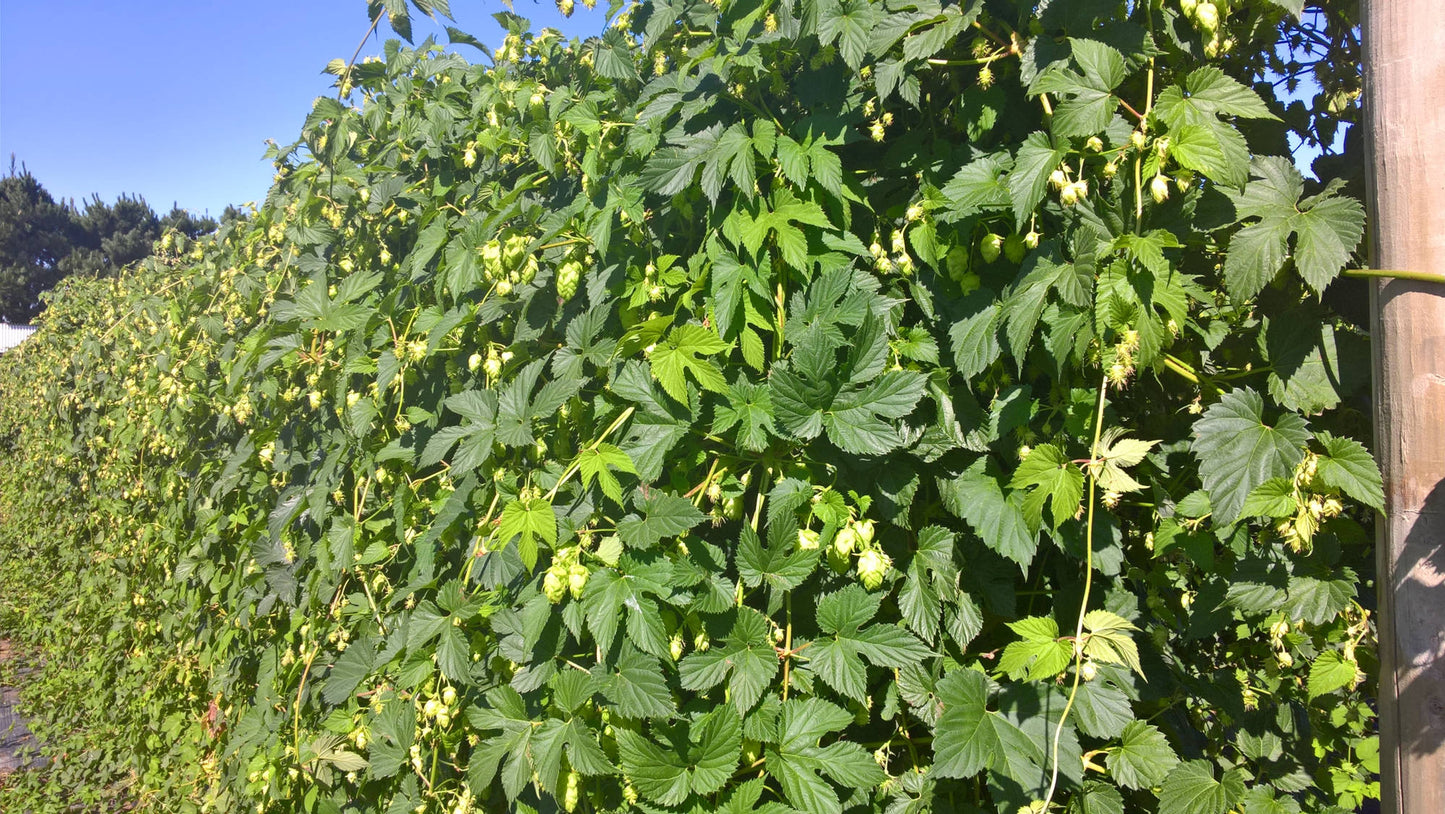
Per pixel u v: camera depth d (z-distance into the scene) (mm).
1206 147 1439
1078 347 1558
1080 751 1646
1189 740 2074
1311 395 1620
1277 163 1572
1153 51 1564
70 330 7801
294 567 3344
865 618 1696
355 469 2986
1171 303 1501
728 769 1666
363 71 3379
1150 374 1917
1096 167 1615
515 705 2029
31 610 7570
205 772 4242
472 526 2428
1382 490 1440
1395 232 1416
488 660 2328
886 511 1787
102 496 6219
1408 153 1395
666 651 1719
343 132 3197
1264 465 1521
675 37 2447
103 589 6043
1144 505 1905
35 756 5766
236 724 3857
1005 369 1829
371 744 2514
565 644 2021
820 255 1833
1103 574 1833
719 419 1758
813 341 1665
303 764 3053
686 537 1824
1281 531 1526
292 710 3271
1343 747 2061
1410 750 1433
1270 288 1803
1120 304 1518
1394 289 1414
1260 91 1977
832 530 1704
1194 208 1556
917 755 1896
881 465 1801
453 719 2422
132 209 41031
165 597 4727
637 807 1809
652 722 1752
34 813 4926
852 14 1754
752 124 2016
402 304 2891
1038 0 1644
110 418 5828
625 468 1775
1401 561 1434
